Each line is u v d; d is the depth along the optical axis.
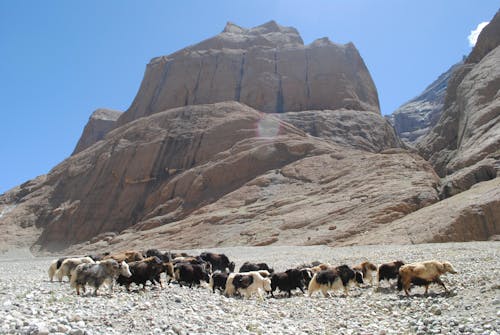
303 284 18.97
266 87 124.06
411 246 36.09
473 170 59.25
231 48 139.75
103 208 93.06
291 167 76.38
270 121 95.12
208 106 105.06
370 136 103.62
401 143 117.50
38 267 35.97
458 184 57.88
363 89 128.25
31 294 14.31
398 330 11.14
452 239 39.81
